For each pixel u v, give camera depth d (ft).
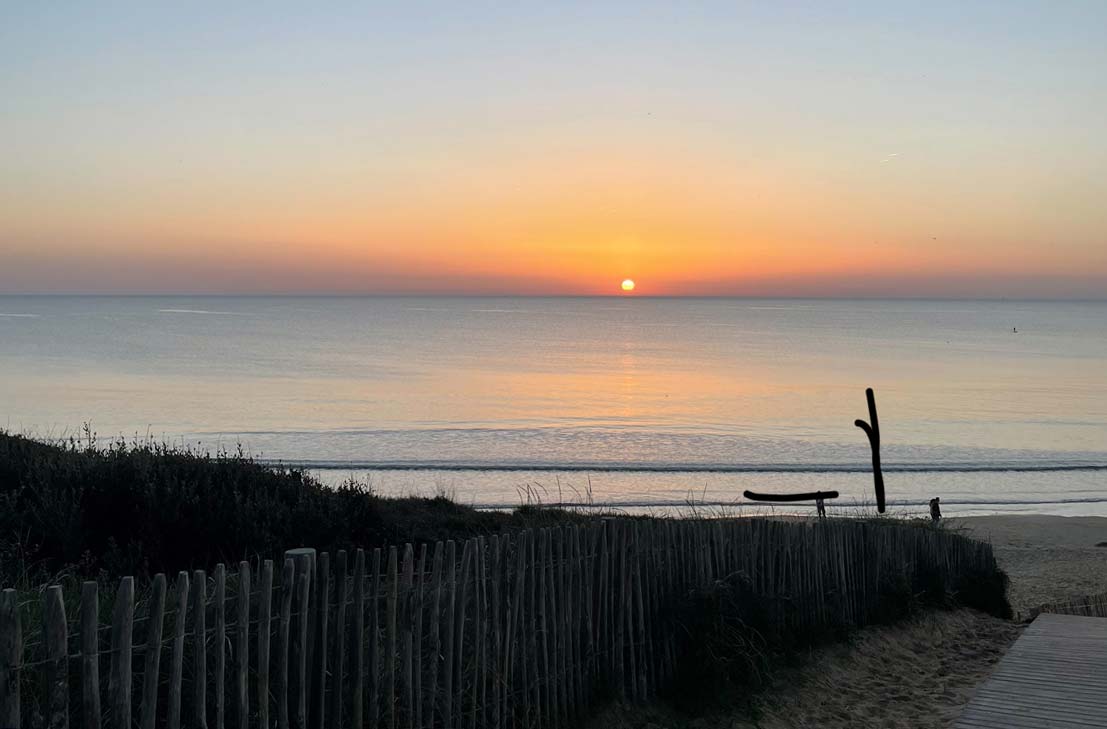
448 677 17.02
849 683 26.58
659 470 122.52
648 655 23.24
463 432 151.64
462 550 17.74
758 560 27.78
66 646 11.54
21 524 24.08
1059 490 118.52
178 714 12.66
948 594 38.40
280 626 14.30
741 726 22.24
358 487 32.76
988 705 22.34
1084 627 32.42
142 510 25.79
